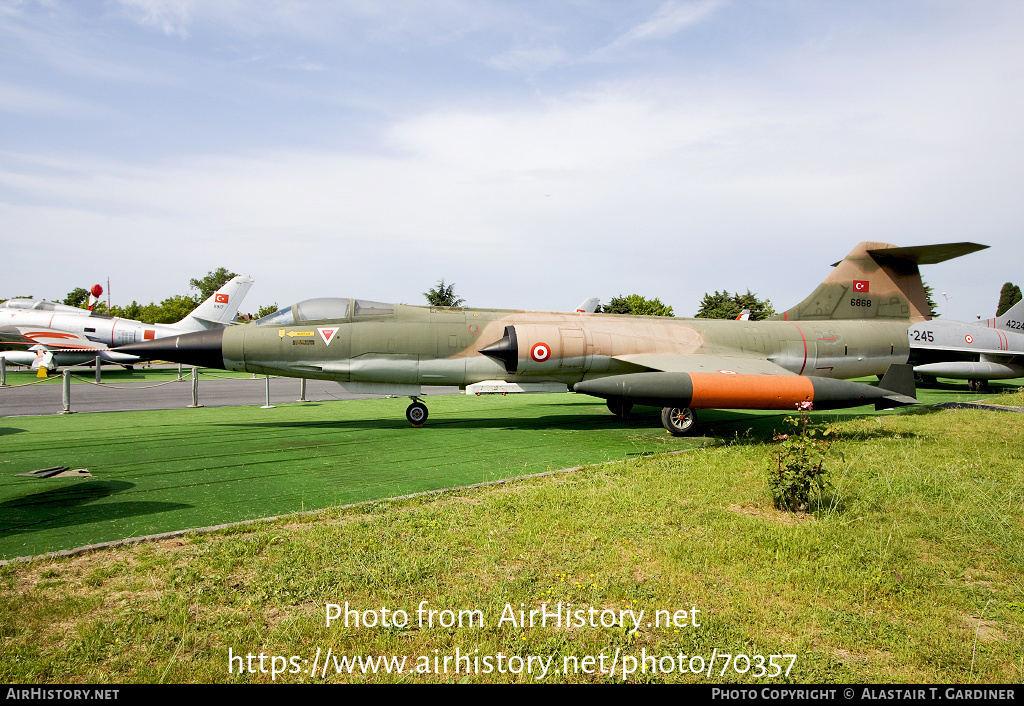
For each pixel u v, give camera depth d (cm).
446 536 480
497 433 1053
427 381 1118
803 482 564
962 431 1012
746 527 507
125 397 1645
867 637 346
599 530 500
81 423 1135
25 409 1348
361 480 690
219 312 2681
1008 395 1698
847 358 1306
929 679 309
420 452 867
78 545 461
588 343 1112
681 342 1177
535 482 674
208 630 337
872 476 692
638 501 579
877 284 1415
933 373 1911
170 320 5644
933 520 538
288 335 1070
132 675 296
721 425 1168
